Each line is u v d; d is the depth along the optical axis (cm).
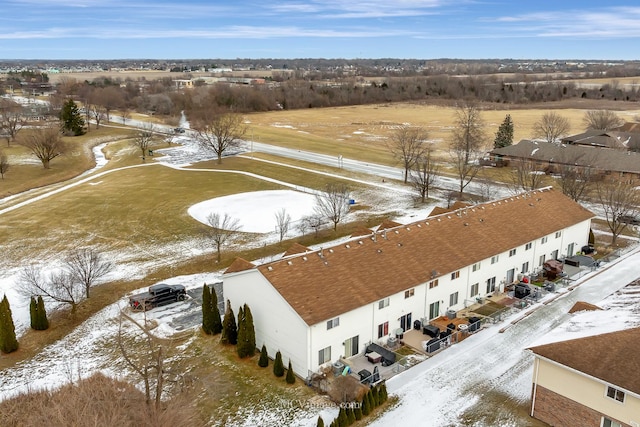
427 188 7506
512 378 3219
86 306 4456
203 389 3181
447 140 12900
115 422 2634
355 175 9044
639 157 8412
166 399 3048
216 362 3481
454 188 8250
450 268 3991
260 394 3119
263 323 3516
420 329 3822
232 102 19162
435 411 2922
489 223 4706
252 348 3506
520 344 3616
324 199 7231
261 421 2888
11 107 15012
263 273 3384
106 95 18738
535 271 4862
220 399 3088
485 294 4412
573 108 19262
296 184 8500
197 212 6962
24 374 3528
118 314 4300
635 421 2452
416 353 3544
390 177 8906
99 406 2855
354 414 2850
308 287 3391
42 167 10244
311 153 11194
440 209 5359
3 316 3759
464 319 4016
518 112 18275
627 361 2559
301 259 3584
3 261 5475
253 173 9244
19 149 11706
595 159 8488
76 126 13525
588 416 2628
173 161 10419
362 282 3578
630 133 10875
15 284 4903
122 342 3859
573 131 13838
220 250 5684
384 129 14962
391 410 2936
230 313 3669
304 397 3070
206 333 3869
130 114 17900
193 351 3647
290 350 3319
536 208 5181
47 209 7181
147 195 7812
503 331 3797
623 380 2481
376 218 6738
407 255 3972
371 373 3253
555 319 3953
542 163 9169
